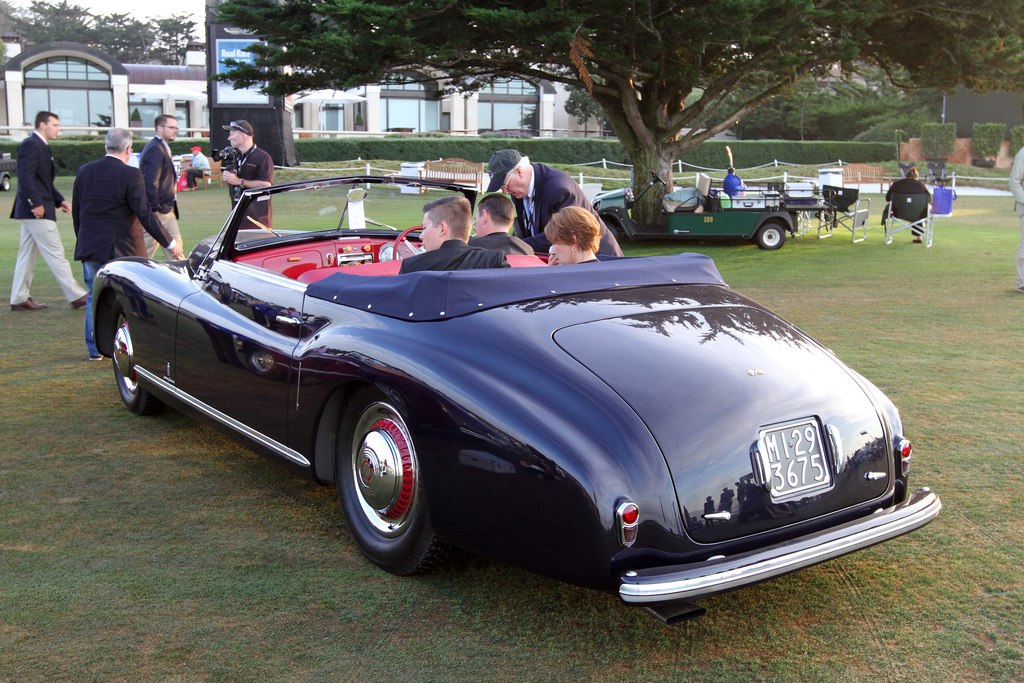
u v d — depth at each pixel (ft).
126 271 15.56
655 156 51.70
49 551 10.60
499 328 9.07
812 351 9.77
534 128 185.06
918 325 25.20
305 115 167.12
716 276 11.51
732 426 8.27
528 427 8.10
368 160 110.11
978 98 151.33
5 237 47.42
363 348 9.73
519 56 45.42
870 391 9.55
